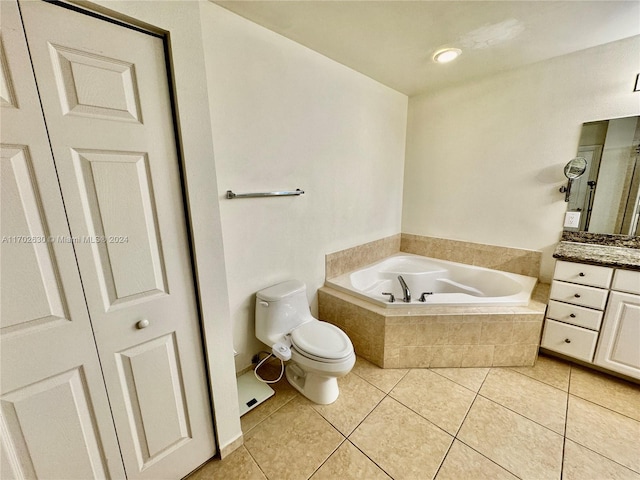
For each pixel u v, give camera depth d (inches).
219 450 52.8
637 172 75.0
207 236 45.1
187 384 47.3
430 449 54.9
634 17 61.1
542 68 84.0
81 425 37.5
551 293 76.2
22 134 29.6
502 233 100.3
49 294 33.1
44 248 32.3
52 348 33.9
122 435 41.3
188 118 40.3
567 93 81.4
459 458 53.0
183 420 48.0
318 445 56.1
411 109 115.0
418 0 54.1
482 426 59.8
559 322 76.2
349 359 61.5
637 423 59.7
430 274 107.4
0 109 28.3
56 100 31.1
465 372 77.0
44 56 29.9
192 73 39.9
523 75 87.5
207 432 51.6
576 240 86.1
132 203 37.7
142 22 34.6
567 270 73.2
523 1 54.9
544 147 87.7
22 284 31.3
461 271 107.0
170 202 41.3
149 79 37.0
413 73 91.5
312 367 61.8
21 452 33.7
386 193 114.3
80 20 31.3
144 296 40.6
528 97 87.8
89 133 33.4
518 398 67.2
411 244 124.6
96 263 36.0
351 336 85.9
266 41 65.1
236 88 61.4
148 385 42.7
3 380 31.4
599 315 69.8
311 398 67.2
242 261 69.3
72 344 35.3
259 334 72.1
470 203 105.8
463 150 104.0
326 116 83.1
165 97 38.7
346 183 94.8
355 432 59.0
